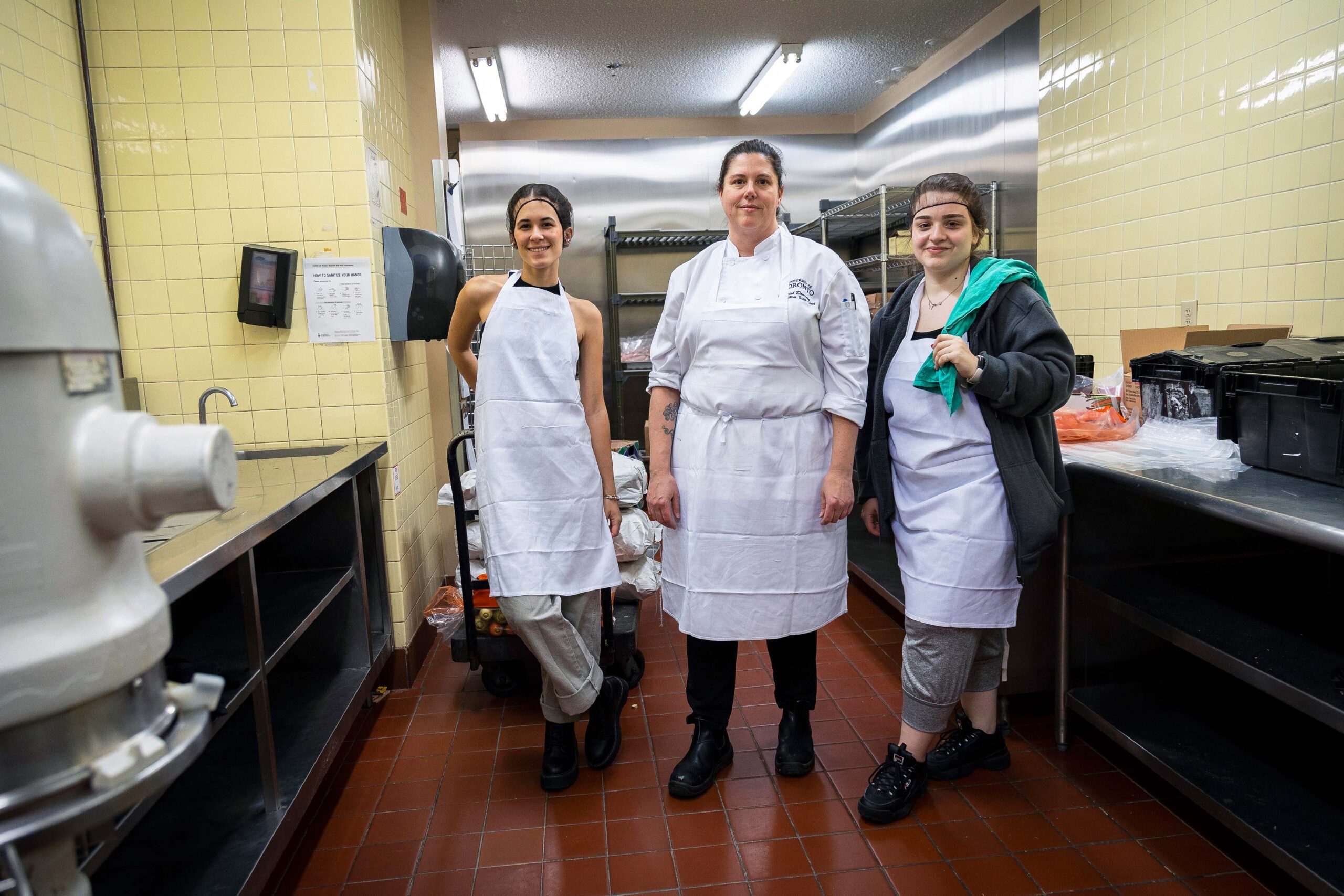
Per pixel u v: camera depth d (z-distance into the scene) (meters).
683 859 1.81
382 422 2.71
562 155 5.83
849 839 1.86
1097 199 3.43
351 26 2.54
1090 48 3.43
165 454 0.52
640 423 5.87
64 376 0.51
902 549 1.95
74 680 0.49
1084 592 2.15
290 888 1.75
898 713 2.47
